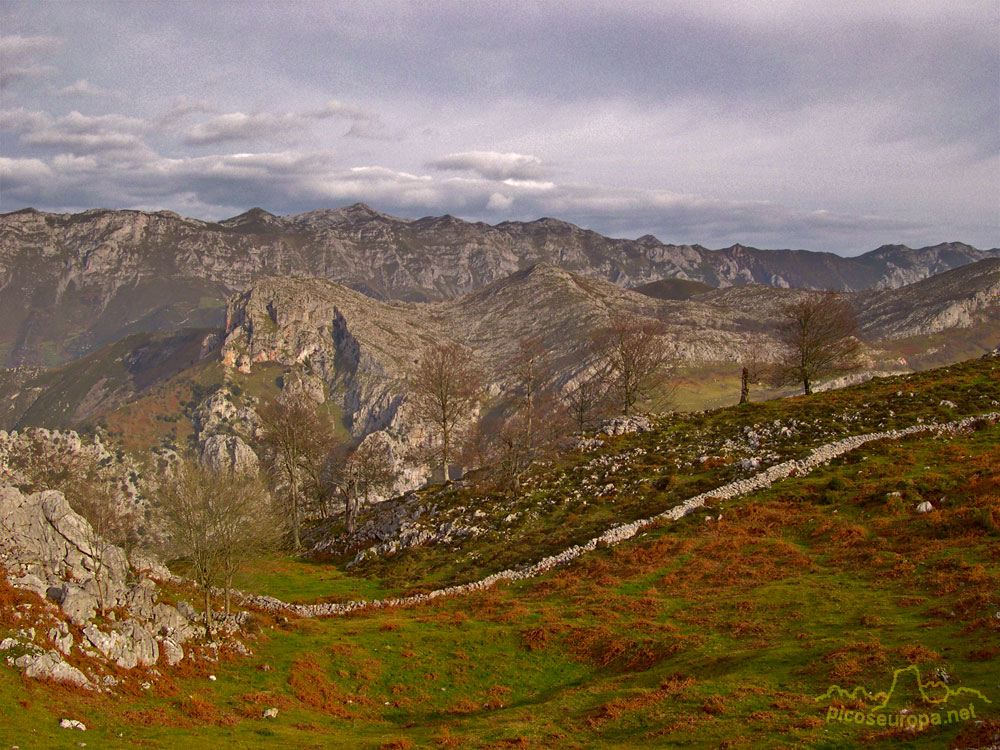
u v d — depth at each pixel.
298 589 64.12
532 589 54.38
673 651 37.84
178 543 46.66
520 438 85.25
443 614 51.41
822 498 55.69
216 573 49.19
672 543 55.00
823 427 71.38
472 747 28.75
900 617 35.19
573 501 69.81
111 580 39.59
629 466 74.06
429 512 78.12
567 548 60.28
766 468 64.69
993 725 21.44
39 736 24.03
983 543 41.72
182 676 36.38
